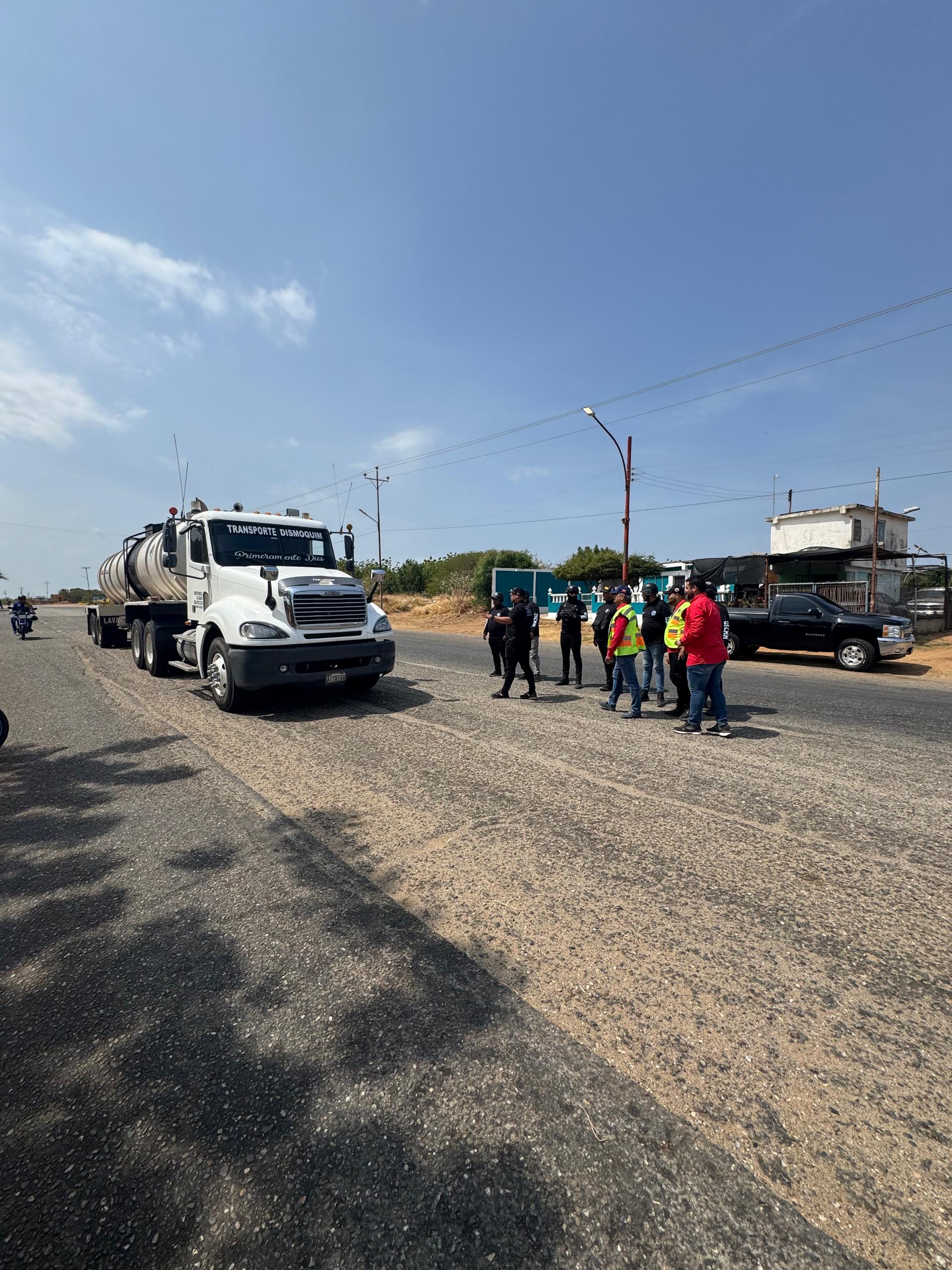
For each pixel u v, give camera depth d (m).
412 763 5.35
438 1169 1.60
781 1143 1.69
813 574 29.19
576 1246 1.41
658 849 3.59
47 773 5.14
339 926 2.78
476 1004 2.25
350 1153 1.65
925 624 19.42
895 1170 1.61
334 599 7.59
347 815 4.13
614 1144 1.68
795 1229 1.45
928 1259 1.38
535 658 9.06
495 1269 1.36
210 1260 1.39
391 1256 1.39
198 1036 2.09
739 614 14.37
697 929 2.76
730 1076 1.92
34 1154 1.66
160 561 9.92
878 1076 1.92
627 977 2.41
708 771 5.10
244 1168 1.61
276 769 5.18
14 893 3.13
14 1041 2.09
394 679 10.36
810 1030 2.13
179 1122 1.75
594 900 3.02
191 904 2.99
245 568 8.11
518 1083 1.89
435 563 45.38
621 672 7.66
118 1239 1.44
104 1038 2.09
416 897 3.05
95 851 3.61
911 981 2.40
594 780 4.86
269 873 3.31
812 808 4.25
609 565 37.72
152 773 5.09
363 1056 1.99
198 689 9.24
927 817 4.09
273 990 2.33
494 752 5.72
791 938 2.69
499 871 3.32
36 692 9.02
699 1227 1.46
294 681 7.30
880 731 6.66
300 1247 1.41
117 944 2.66
